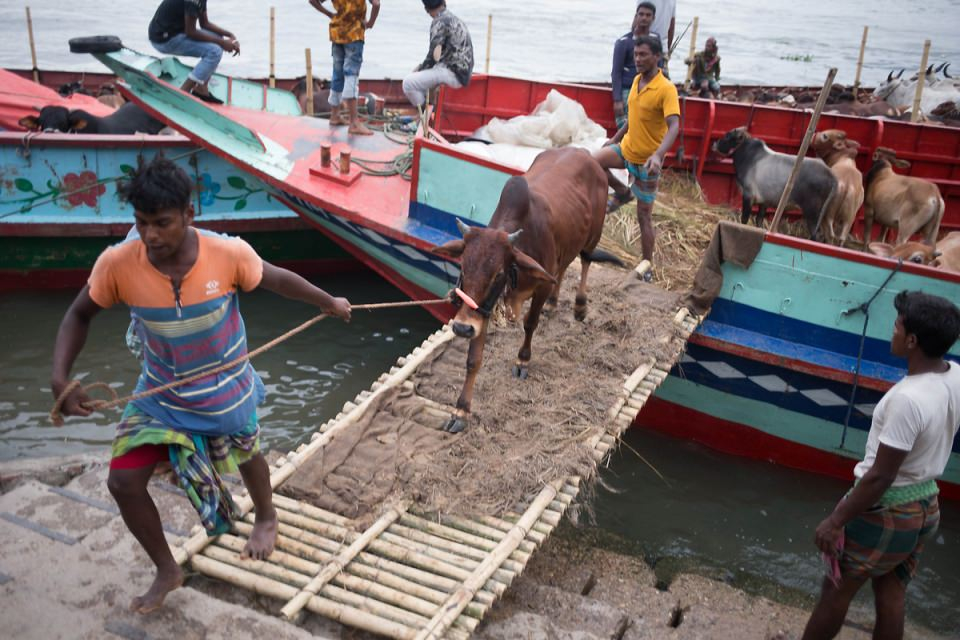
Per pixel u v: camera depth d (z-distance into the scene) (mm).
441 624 3670
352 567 4004
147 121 9805
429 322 9117
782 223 9812
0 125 10227
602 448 5047
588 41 38094
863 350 6414
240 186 9141
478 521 4406
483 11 49969
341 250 9836
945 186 10414
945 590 5844
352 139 9422
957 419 3645
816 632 4129
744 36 44875
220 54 9680
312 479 4590
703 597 5156
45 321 8547
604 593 5012
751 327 6707
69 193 8625
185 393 3291
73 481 4836
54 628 3566
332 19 9219
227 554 4023
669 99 6473
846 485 6902
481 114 10961
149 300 3105
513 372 5758
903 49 42719
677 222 8578
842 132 9188
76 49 8883
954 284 6031
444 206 7473
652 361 6000
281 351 8312
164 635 3570
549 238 5230
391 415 5227
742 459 7195
